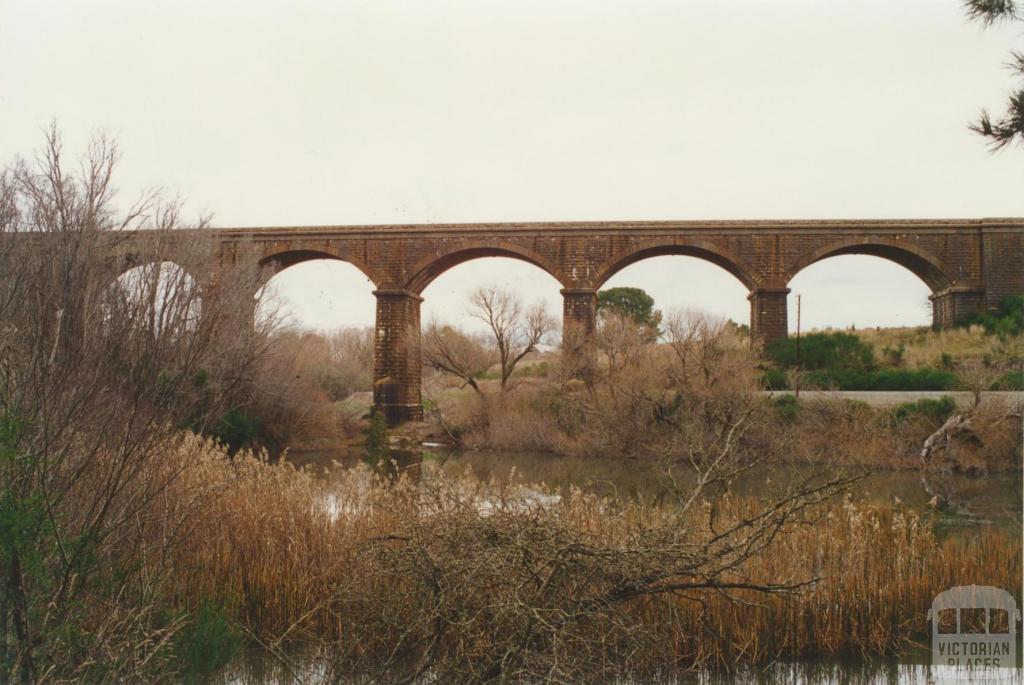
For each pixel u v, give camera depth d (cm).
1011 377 2658
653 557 680
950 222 3809
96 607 655
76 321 639
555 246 4006
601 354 4016
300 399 3175
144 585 725
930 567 1016
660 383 3023
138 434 705
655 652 805
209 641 726
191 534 915
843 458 2409
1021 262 3759
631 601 836
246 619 912
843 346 3600
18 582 551
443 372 3991
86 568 630
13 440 539
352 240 4134
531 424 3266
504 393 3575
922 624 955
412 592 737
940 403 2688
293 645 899
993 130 863
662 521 848
